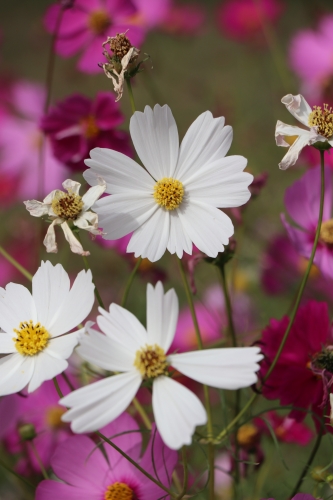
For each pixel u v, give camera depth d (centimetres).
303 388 64
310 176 73
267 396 64
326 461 88
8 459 81
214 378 56
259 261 106
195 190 62
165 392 56
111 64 63
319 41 133
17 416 77
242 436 70
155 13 102
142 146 62
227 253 66
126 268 133
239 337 76
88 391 56
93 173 61
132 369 57
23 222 136
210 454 62
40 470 79
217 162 62
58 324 59
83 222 60
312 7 142
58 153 82
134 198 61
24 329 59
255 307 113
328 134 61
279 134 61
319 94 126
